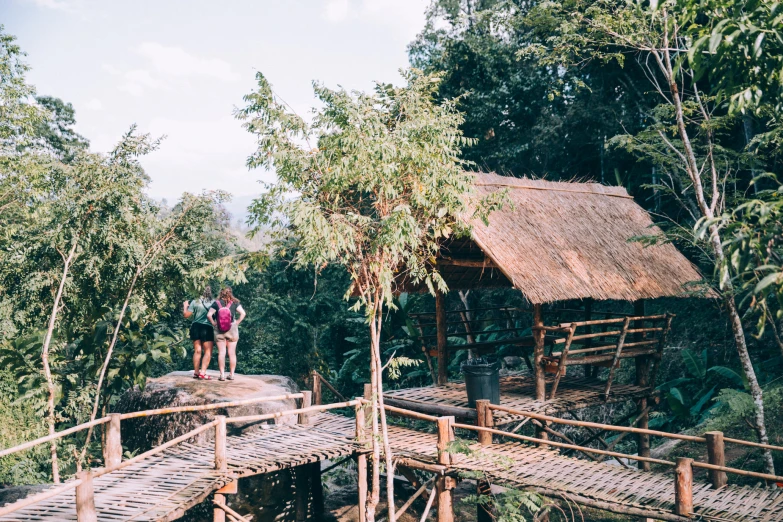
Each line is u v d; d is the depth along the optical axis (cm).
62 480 1157
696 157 1195
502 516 781
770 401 1220
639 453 1253
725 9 520
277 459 869
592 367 1474
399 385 2327
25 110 1188
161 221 1113
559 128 2255
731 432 1293
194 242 1152
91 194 978
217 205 1160
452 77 2539
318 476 1216
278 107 759
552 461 903
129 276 1070
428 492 1005
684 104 1134
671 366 1780
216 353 2314
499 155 2411
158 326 1468
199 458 898
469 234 846
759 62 484
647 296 1182
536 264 1095
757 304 461
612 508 739
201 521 1080
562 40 1175
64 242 996
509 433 913
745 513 688
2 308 1028
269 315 2484
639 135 1188
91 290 1088
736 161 1122
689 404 1545
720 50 479
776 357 1475
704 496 743
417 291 1379
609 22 1089
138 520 675
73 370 1334
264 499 1112
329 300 2516
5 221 1199
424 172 752
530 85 2403
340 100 721
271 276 2538
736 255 429
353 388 2423
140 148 1033
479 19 2455
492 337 2231
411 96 789
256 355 2406
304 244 712
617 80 2183
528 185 1334
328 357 2555
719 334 1733
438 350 1353
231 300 1226
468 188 782
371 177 730
